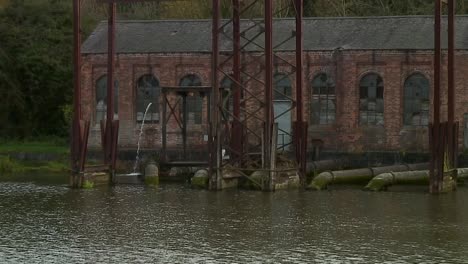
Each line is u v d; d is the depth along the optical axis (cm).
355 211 7356
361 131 11581
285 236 6156
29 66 14338
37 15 14975
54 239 6034
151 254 5541
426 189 9081
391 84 11488
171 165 10269
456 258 5428
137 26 12762
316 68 11744
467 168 9825
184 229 6438
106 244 5856
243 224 6675
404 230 6406
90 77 12412
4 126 14350
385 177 8956
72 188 9125
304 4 15875
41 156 12219
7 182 9838
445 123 8500
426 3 15700
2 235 6181
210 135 8869
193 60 12131
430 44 11369
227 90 10350
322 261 5341
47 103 14462
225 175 8956
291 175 9181
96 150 12325
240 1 9781
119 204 7788
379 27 11894
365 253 5569
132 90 12281
